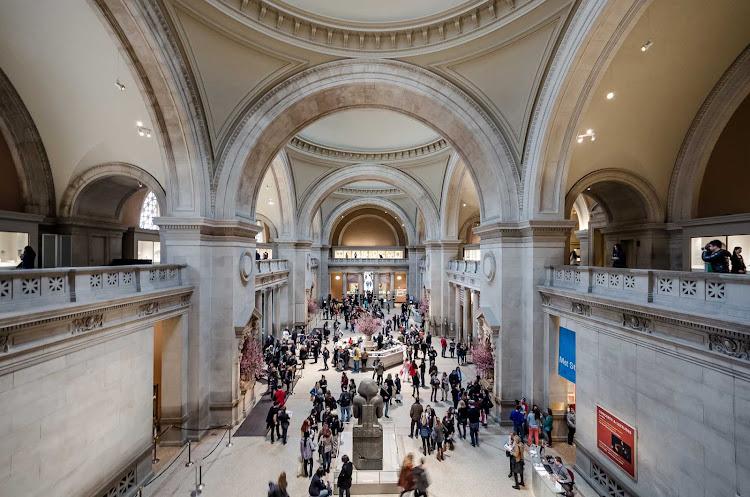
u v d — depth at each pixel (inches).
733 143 431.5
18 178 430.3
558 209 438.9
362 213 1610.5
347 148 933.2
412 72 477.4
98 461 268.2
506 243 464.8
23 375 202.8
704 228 409.7
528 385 443.5
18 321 193.2
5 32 327.6
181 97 389.1
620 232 535.2
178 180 429.1
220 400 445.1
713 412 205.9
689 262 427.8
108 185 513.7
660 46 344.2
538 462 311.4
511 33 410.9
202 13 374.9
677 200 463.2
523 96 435.5
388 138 905.5
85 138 435.5
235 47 418.0
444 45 450.6
